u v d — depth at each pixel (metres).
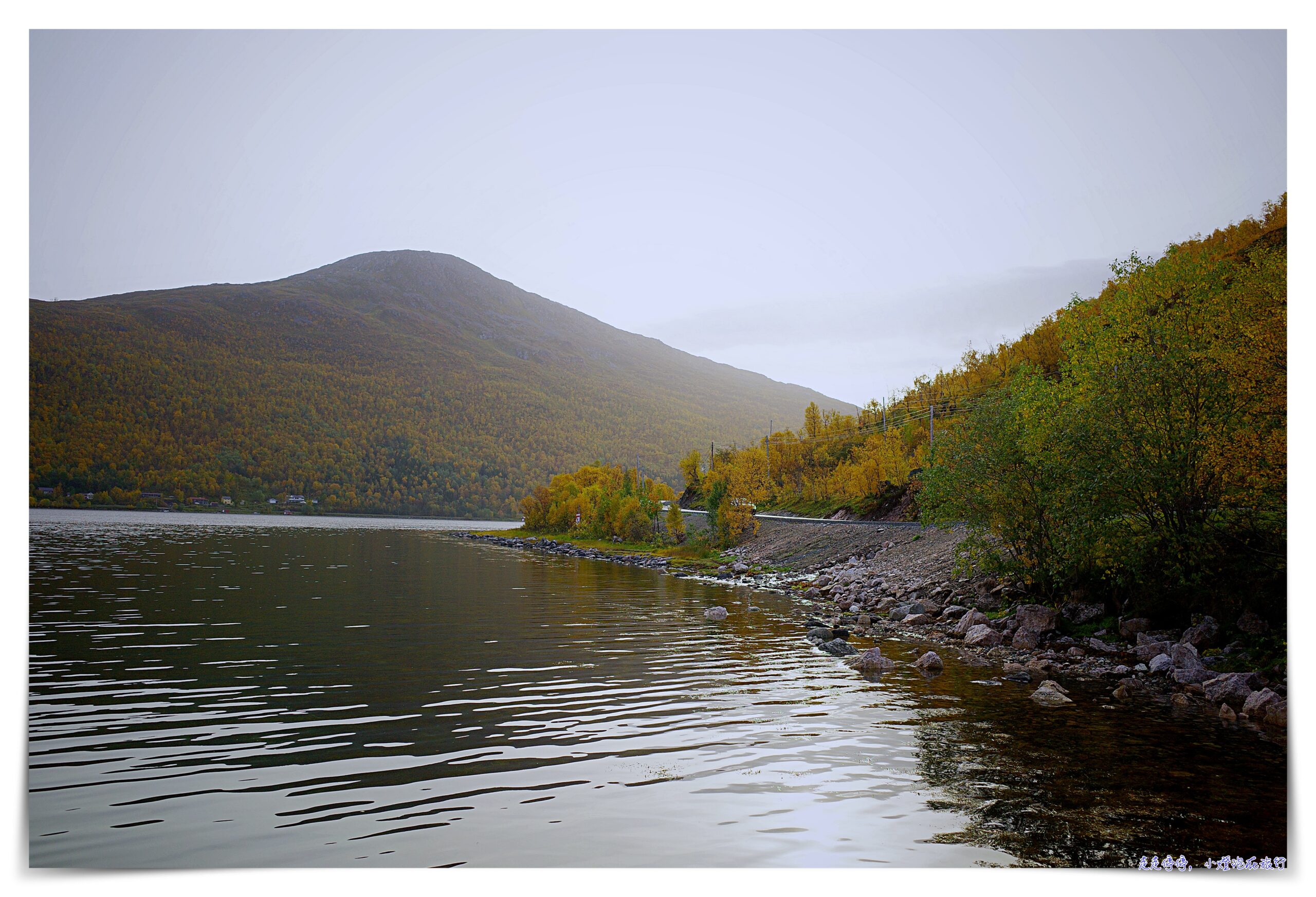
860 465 75.94
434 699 17.42
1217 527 22.84
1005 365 75.69
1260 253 24.14
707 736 14.68
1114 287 37.56
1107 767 13.05
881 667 21.73
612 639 26.53
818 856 9.70
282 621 29.38
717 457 129.12
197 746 13.77
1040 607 26.12
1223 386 22.75
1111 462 23.92
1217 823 10.81
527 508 149.38
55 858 9.51
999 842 10.15
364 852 9.65
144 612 31.00
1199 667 19.84
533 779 12.20
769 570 55.66
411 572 56.00
